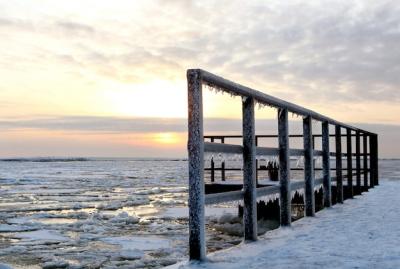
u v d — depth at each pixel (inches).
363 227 227.5
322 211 307.0
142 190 1122.7
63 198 886.4
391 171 1989.4
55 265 306.7
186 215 571.8
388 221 248.8
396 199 391.2
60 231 456.4
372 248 172.2
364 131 465.4
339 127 366.0
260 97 201.9
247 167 197.8
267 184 377.1
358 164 450.9
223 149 178.4
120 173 2603.3
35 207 713.6
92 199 859.4
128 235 423.2
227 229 413.7
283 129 239.9
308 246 179.0
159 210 636.7
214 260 157.3
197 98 159.9
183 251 342.0
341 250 169.3
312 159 283.7
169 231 443.2
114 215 573.3
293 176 947.3
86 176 2117.4
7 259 329.4
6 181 1608.0
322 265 144.9
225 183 411.2
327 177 328.2
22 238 418.9
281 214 237.3
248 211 197.6
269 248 177.2
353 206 335.9
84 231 452.8
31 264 313.9
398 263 146.0
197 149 159.5
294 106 248.8
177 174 2412.6
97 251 351.3
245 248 178.5
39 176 2116.1
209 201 164.7
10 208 702.5
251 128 196.4
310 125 284.5
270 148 224.5
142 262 302.2
